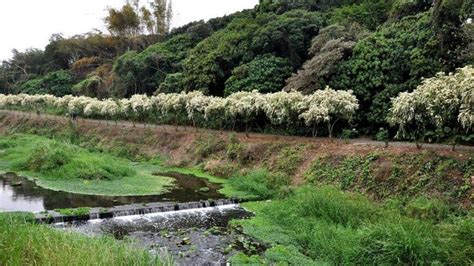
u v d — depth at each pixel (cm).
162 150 3039
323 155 1961
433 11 2245
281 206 1549
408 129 1839
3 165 2617
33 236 879
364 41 2569
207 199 1841
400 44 2397
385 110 2277
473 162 1378
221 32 4069
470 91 1302
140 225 1474
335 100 2045
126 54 5334
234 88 3225
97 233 1351
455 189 1329
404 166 1559
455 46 2142
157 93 4094
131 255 874
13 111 5575
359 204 1368
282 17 3547
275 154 2230
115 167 2417
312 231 1263
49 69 7375
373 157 1712
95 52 7269
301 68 3112
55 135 4012
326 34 2919
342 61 2591
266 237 1307
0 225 903
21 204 1725
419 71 2216
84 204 1739
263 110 2461
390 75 2362
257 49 3412
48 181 2188
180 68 4556
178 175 2459
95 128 3866
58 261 764
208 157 2623
